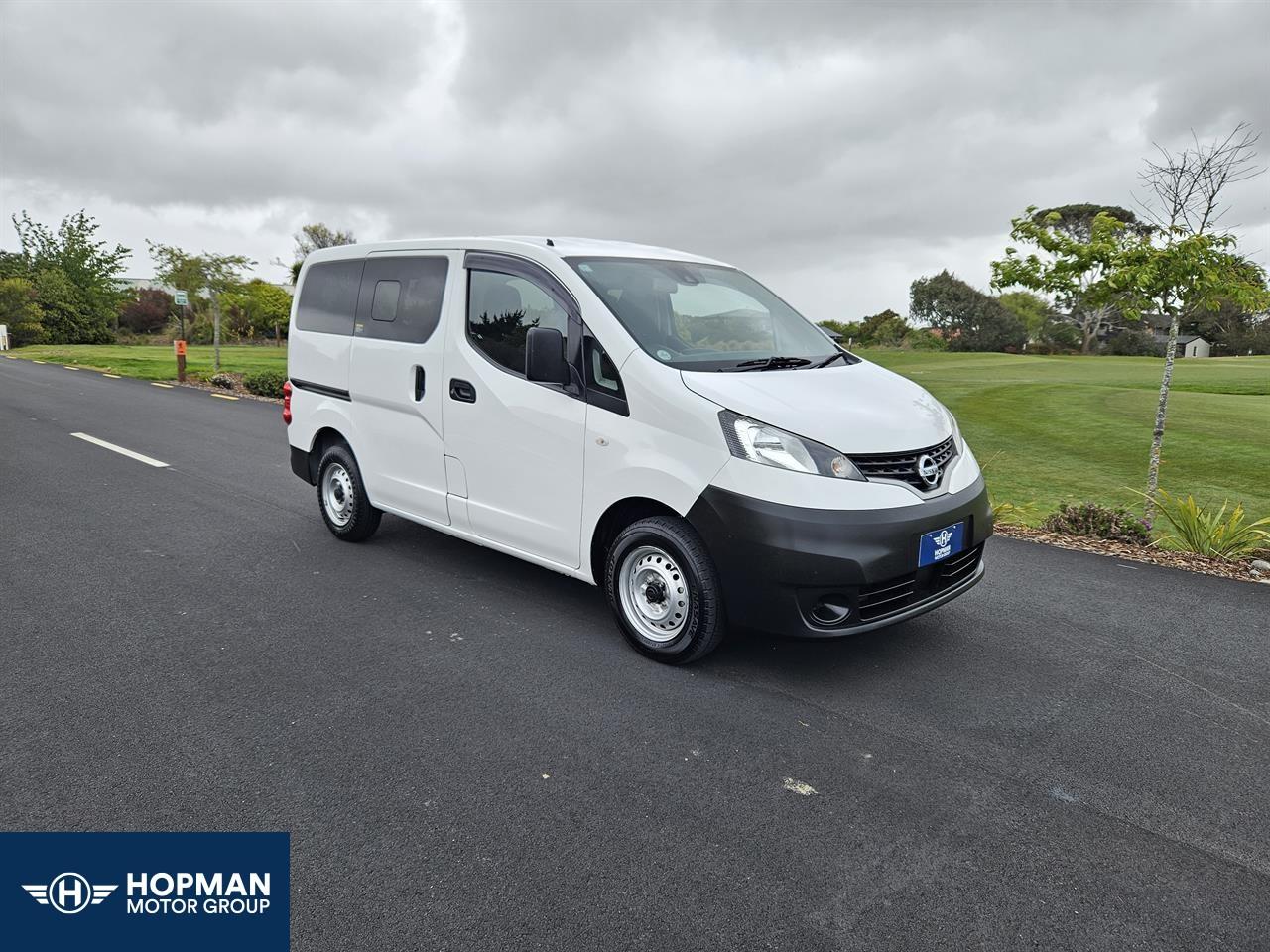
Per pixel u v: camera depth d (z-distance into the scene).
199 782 2.95
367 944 2.22
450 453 4.74
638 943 2.23
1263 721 3.51
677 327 4.16
